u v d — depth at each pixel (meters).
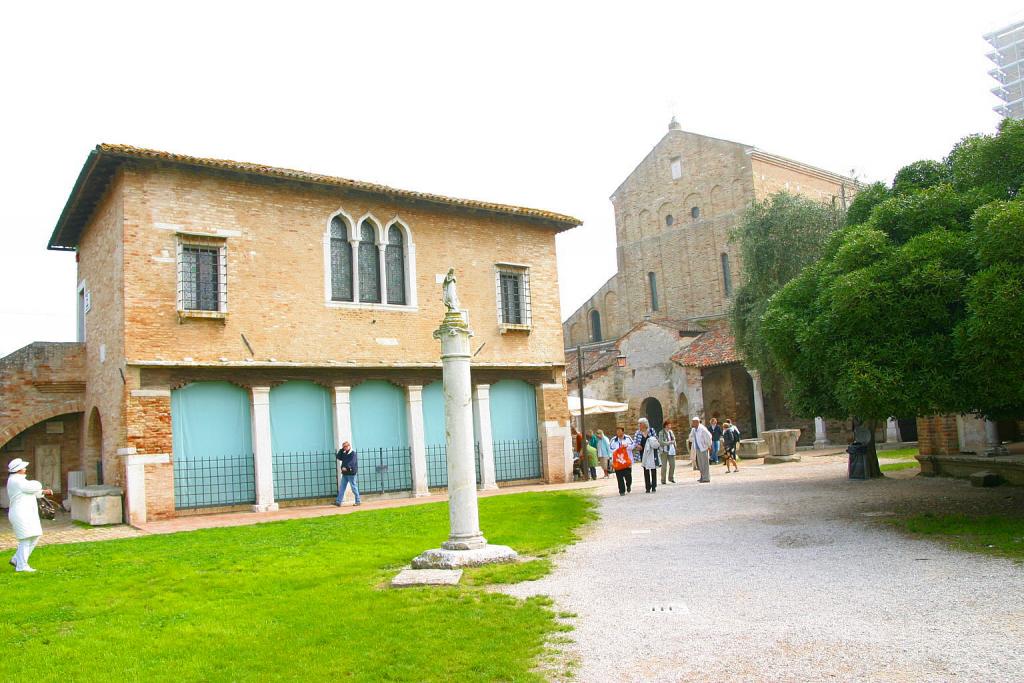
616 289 58.97
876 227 15.38
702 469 24.44
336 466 24.34
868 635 7.89
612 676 7.16
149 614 10.19
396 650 8.12
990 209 12.96
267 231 23.47
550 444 29.25
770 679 6.85
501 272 28.73
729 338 43.88
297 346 23.59
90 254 25.81
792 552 12.44
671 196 55.53
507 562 12.48
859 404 13.81
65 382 25.66
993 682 6.45
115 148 20.67
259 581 11.91
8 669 8.04
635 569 11.78
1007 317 11.95
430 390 26.77
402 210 26.38
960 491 18.19
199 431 22.20
